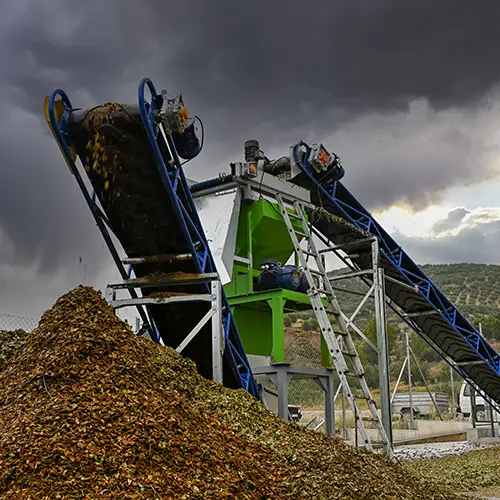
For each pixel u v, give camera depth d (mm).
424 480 10961
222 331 12172
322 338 16797
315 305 14961
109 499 5527
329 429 16141
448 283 116375
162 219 11695
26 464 5770
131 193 11359
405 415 38812
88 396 6996
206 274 12055
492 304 103000
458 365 22875
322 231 19797
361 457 9656
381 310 18156
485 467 15484
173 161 11312
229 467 6977
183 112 10953
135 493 5734
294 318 53375
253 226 16141
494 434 26344
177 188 11781
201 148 11695
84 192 11352
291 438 9016
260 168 17516
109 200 11492
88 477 5762
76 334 8102
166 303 12352
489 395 25203
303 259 15430
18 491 5484
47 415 6547
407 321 22500
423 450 21781
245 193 15914
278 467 7719
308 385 37688
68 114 10805
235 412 9062
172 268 12477
